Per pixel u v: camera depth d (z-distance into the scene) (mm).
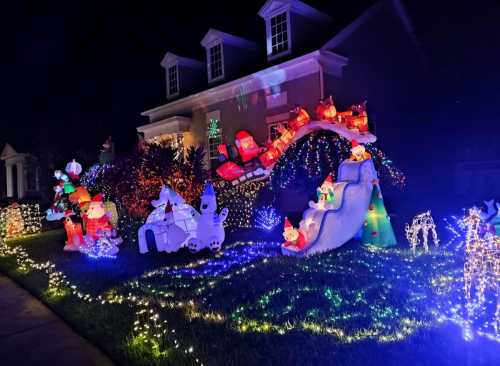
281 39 15250
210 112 17906
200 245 9211
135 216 12172
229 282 6695
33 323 5688
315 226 8438
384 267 7098
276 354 4078
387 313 5027
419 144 18500
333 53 13711
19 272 8594
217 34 17219
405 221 11242
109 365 4328
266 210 13070
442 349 4066
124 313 5555
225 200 12938
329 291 5875
